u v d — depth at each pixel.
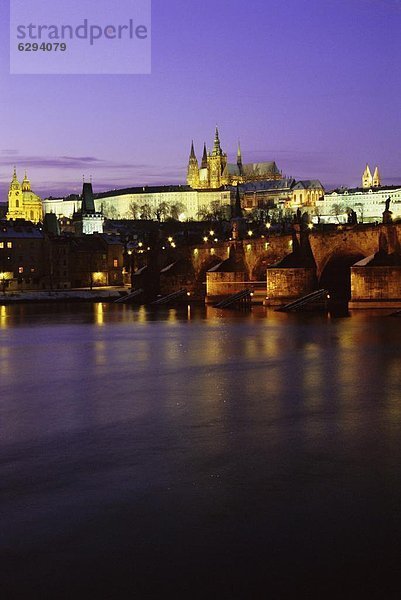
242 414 48.44
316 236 146.00
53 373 67.12
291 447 40.09
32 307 170.62
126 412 49.56
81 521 29.70
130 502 31.75
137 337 98.56
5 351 84.00
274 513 30.30
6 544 27.67
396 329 99.94
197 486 33.72
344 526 28.94
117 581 24.89
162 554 26.72
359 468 36.12
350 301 131.25
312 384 59.06
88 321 127.31
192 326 113.88
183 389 57.94
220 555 26.59
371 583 24.58
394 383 58.78
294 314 131.38
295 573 25.25
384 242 130.00
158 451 39.66
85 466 37.09
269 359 73.81
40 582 24.89
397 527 28.78
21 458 38.72
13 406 52.19
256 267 167.38
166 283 193.62
